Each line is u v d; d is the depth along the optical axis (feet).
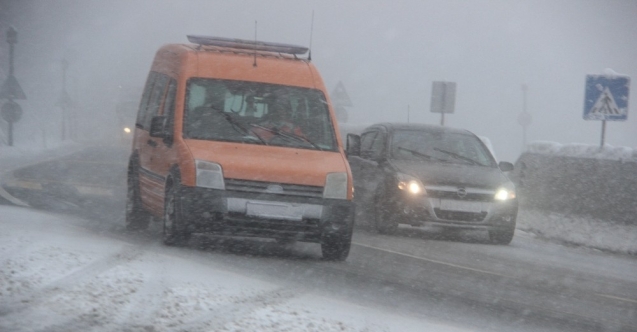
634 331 34.73
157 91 52.70
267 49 52.16
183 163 44.24
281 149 45.68
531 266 51.26
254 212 43.52
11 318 26.58
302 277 39.88
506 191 60.75
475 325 32.83
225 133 46.03
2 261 33.27
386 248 54.24
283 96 48.24
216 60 48.98
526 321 34.63
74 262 34.53
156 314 27.89
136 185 53.57
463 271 46.68
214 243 49.49
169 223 45.44
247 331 26.68
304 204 44.01
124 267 34.53
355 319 30.50
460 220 59.57
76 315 27.35
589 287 45.03
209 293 31.45
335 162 45.75
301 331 27.40
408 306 35.17
